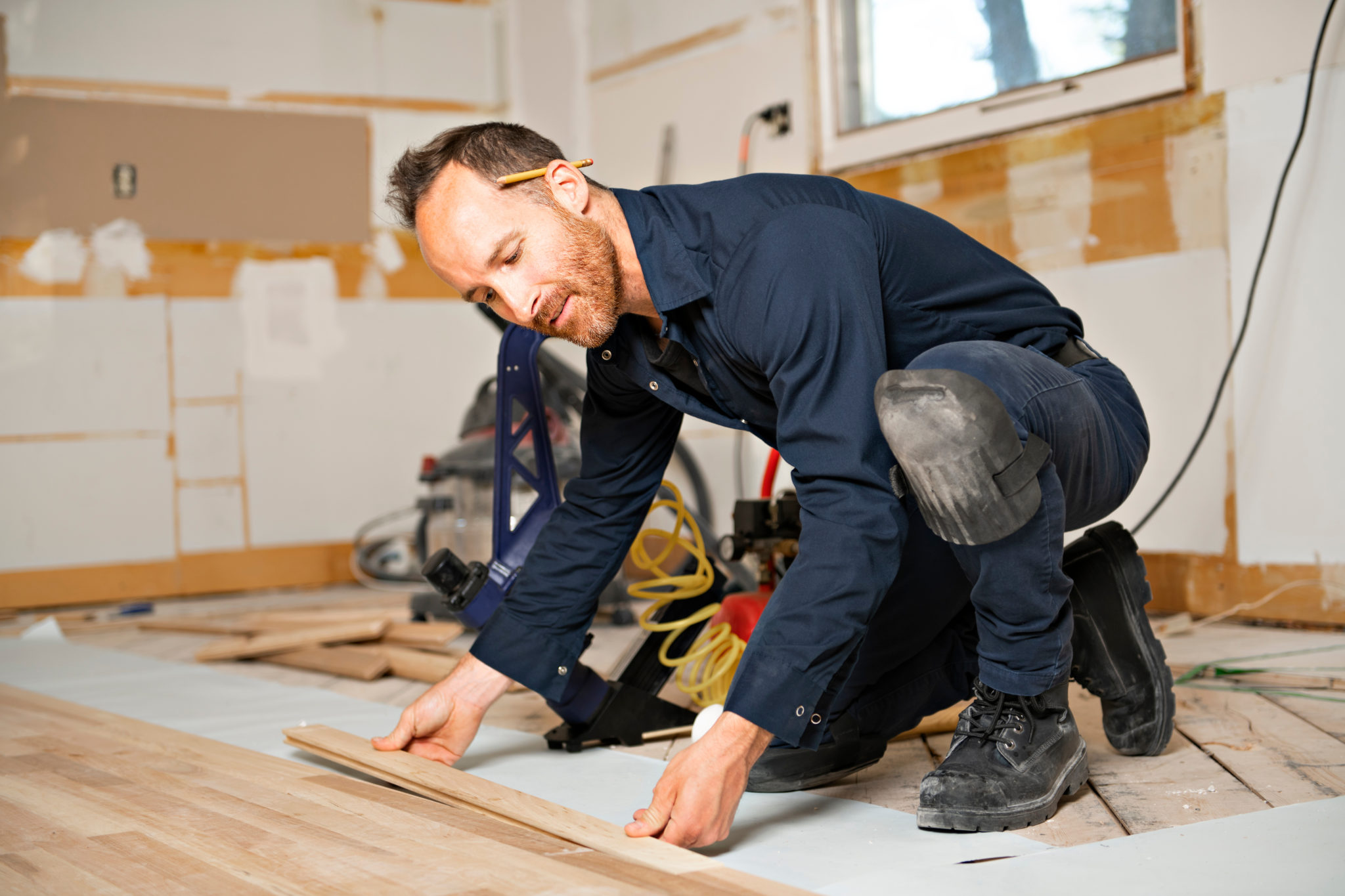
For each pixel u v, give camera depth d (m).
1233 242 2.64
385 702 2.05
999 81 3.15
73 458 4.15
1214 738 1.49
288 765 1.40
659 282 1.13
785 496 1.78
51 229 4.12
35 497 4.09
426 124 4.71
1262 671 1.90
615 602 3.11
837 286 1.04
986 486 1.01
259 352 4.41
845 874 1.00
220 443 4.34
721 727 1.02
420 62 4.71
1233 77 2.62
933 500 1.04
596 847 1.01
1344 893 0.90
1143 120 2.79
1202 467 2.72
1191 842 1.04
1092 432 1.14
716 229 1.11
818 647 1.01
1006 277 1.26
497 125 1.14
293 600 4.03
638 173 4.37
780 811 1.22
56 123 4.14
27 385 4.09
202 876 0.95
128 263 4.23
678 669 1.66
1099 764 1.39
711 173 4.06
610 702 1.57
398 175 1.16
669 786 1.02
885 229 1.16
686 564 1.75
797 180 1.16
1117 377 1.28
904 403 1.00
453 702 1.40
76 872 0.97
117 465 4.20
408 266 4.62
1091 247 2.93
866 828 1.15
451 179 1.11
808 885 0.97
